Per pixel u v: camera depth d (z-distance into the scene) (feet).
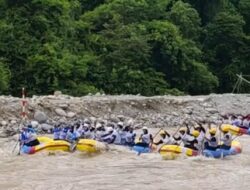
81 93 212.64
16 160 96.99
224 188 77.20
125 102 164.66
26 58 210.79
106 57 233.55
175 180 81.61
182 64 249.75
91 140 104.53
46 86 208.85
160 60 249.96
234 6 311.88
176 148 102.27
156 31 246.68
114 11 251.60
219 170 90.12
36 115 139.95
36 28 217.77
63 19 226.79
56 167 90.84
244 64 278.67
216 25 280.51
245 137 138.31
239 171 89.66
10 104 143.23
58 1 222.07
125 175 84.43
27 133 105.91
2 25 211.41
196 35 281.13
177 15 271.28
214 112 177.17
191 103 179.42
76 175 84.33
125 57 233.96
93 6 279.28
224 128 137.80
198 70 254.68
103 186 77.20
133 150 106.73
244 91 278.87
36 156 100.63
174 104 175.01
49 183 79.05
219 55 284.00
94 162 95.30
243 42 281.74
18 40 212.43
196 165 93.91
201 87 257.14
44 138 109.29
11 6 219.41
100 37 239.09
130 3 255.09
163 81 240.12
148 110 166.61
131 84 229.66
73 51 230.48
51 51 210.59
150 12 264.31
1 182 79.92
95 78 227.61
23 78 209.26
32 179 81.76
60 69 209.56
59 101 154.10
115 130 113.19
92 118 148.56
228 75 276.41
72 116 147.43
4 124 132.57
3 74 199.31
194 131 109.91
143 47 234.79
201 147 105.40
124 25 244.63
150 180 81.20
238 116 160.97
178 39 248.11
